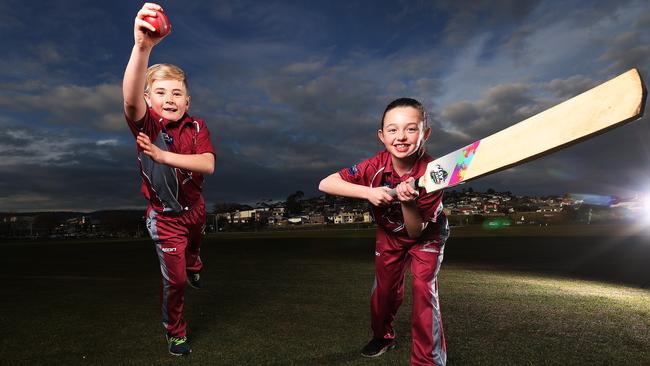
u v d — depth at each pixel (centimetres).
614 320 310
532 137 107
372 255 973
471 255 952
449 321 308
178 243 247
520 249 1109
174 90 243
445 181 138
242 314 336
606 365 214
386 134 203
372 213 225
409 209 185
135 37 175
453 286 473
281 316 327
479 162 123
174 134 242
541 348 242
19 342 262
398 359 226
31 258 1027
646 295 414
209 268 701
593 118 93
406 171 213
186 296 422
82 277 604
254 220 12575
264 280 538
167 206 243
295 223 13125
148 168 234
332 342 257
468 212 11956
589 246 1170
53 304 386
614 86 90
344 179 223
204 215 268
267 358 228
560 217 6303
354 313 336
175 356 233
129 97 200
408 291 451
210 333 281
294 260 849
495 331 280
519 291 438
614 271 627
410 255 231
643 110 84
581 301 380
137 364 221
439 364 203
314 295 421
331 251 1130
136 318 326
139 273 658
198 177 251
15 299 414
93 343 259
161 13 173
